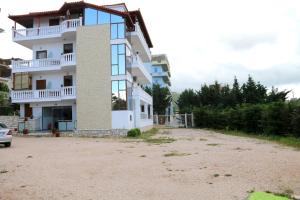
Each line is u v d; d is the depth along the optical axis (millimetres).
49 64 33875
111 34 31234
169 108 82188
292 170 10453
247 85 47656
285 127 23234
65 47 34875
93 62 31125
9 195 8148
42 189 8695
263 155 14156
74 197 7812
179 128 46781
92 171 11227
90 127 30516
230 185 8625
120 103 30359
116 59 30875
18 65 34438
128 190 8375
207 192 7969
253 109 28984
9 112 42719
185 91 66125
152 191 8211
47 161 13820
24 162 13641
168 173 10516
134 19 37344
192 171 10734
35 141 24938
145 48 42219
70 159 14305
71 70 34125
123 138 27375
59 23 35469
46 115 35125
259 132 28125
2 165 12898
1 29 19062
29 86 34312
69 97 31734
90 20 31672
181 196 7676
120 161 13367
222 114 38188
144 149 17844
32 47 36188
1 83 52844
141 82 49000
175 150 16984
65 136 30062
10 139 20641
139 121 34469
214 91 57250
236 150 16391
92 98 30781
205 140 23453
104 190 8430
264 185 8539
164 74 87062
